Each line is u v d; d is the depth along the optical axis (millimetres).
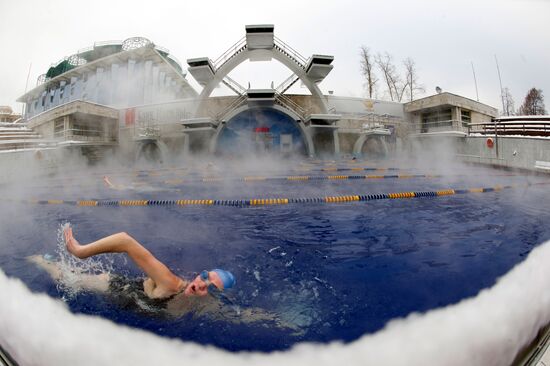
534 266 1959
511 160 10422
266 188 6531
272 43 14781
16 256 2479
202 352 1187
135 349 1195
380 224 3428
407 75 17641
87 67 18828
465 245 2613
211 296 1644
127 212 4395
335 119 15586
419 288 1767
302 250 2562
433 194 5438
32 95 17828
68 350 1191
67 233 1729
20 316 1475
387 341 1238
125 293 1694
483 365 1113
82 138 15242
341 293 1741
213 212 4270
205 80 15852
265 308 1573
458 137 13617
